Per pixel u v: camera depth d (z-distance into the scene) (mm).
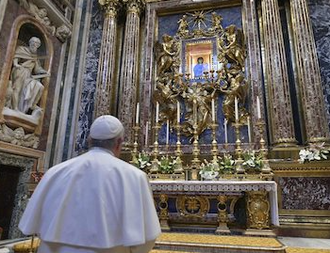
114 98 7336
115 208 1349
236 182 4277
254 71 6438
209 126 6402
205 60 7094
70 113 7273
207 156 6066
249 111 6312
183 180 4883
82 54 7883
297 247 4008
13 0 5812
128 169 1509
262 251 3344
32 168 6043
